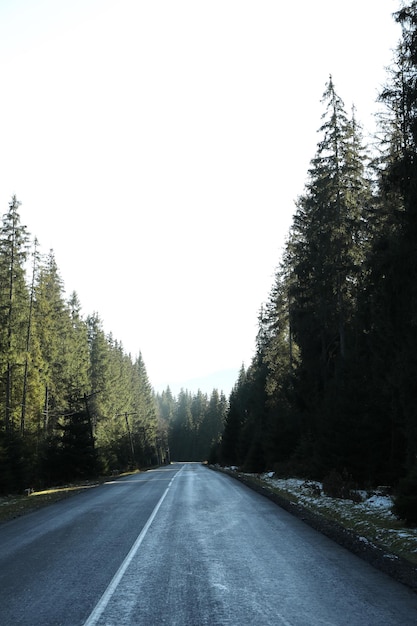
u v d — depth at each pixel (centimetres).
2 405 4900
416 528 1256
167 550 1072
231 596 729
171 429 18888
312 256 3494
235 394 9681
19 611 677
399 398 1819
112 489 3100
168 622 621
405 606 677
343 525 1425
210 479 3862
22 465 3544
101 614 656
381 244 1867
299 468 3306
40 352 5519
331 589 761
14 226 4750
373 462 2367
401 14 1666
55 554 1062
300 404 3953
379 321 1931
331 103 3384
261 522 1482
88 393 7325
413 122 1670
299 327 3925
